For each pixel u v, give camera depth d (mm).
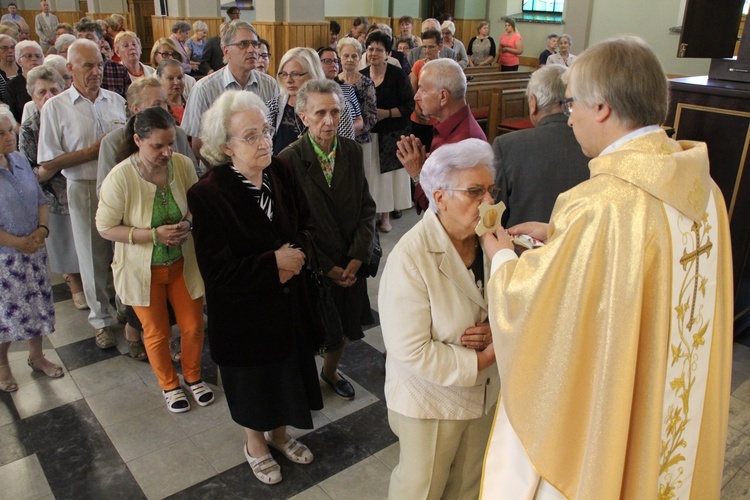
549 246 1311
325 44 7332
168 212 2713
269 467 2451
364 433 2752
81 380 3158
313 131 2586
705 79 3301
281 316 2176
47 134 3279
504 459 1538
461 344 1648
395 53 5980
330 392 3047
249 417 2291
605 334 1254
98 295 3426
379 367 3285
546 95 2098
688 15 2992
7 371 3037
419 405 1675
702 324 1418
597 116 1327
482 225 1495
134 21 14500
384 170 4883
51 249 3721
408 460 1745
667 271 1244
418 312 1609
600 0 9523
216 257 2070
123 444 2674
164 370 2883
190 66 8094
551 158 2082
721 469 1617
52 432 2750
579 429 1340
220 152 2092
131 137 2705
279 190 2234
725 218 1450
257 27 7098
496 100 6043
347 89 4094
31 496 2377
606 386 1261
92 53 3318
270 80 4023
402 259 1626
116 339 3539
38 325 2990
